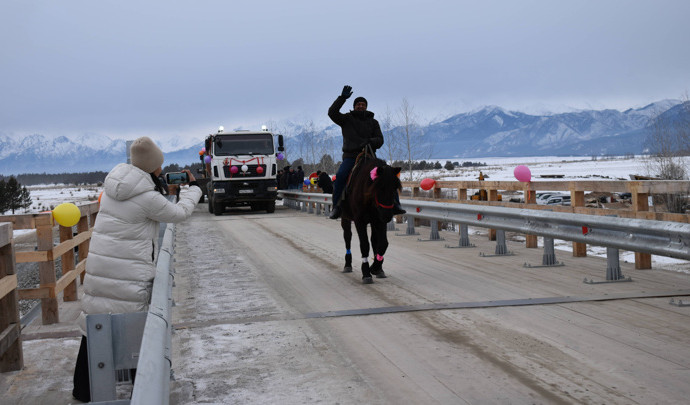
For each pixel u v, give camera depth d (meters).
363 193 8.62
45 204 70.38
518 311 6.82
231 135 26.98
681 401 4.07
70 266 8.86
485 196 16.17
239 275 10.06
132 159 4.80
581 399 4.17
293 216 25.19
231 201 26.88
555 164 151.88
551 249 9.89
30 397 4.98
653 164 29.73
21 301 10.45
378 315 6.87
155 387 2.55
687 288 7.79
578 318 6.40
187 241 15.90
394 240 14.48
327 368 5.08
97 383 3.98
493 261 10.66
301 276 9.77
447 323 6.40
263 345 5.82
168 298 4.29
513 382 4.55
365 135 9.45
